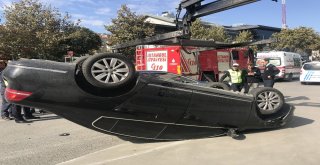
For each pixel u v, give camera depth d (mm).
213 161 5941
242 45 11945
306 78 23578
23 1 34906
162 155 6355
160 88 6516
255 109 7418
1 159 6602
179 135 7176
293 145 6723
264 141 7051
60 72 6016
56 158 6602
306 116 9797
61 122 10000
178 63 15727
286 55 27031
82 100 6148
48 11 36062
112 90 6195
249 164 5738
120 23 36844
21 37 32906
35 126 9547
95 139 7914
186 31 8078
